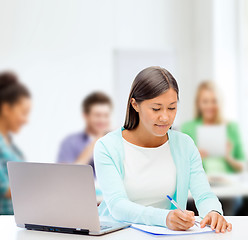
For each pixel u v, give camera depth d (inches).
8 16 189.8
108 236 56.9
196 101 167.3
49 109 191.3
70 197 58.1
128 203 63.9
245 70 189.0
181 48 201.3
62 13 193.2
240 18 188.2
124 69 197.8
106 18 196.2
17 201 62.6
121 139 71.2
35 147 189.0
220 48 188.7
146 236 56.5
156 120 65.1
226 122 163.5
